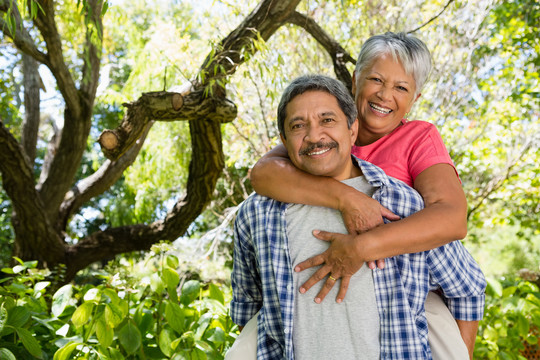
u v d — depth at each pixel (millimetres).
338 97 1494
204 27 6059
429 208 1459
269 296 1510
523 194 6809
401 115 1856
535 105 6656
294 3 4020
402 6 6129
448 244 1515
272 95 3754
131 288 2502
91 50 6027
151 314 2418
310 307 1444
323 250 1463
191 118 4109
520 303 2789
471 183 7488
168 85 8117
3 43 6922
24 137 7602
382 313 1417
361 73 1871
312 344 1425
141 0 10992
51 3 4734
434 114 6359
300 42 6281
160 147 9008
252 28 3732
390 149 1806
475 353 2725
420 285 1460
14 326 2184
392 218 1463
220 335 2371
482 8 6273
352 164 1613
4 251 10875
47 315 2471
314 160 1480
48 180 6316
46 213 6008
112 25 8406
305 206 1521
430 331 1552
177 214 5898
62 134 6191
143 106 3914
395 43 1821
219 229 6195
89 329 2203
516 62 6816
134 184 9398
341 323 1414
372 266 1420
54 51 5125
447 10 5828
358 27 6574
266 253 1525
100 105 13633
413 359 1388
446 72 6602
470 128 6859
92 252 6285
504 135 6320
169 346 2277
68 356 2158
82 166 14773
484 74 7305
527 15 6742
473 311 1591
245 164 6992
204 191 5547
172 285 2424
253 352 1581
